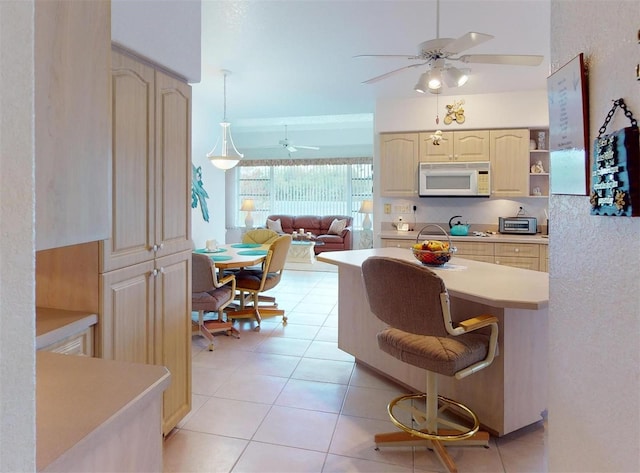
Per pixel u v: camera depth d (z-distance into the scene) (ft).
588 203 2.54
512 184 16.16
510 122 16.02
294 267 25.63
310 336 12.67
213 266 11.72
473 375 7.60
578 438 2.69
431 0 8.82
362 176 31.78
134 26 5.94
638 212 2.01
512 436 7.37
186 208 7.51
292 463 6.61
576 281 2.71
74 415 2.96
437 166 16.52
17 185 1.76
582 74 2.56
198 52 7.60
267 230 18.62
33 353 1.84
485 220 17.48
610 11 2.28
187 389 7.65
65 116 2.81
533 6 9.07
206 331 11.93
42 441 2.64
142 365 3.84
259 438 7.28
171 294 7.11
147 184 6.47
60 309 5.77
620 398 2.22
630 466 2.12
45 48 2.64
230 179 33.45
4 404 1.70
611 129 2.26
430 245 9.07
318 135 31.55
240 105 18.43
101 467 2.90
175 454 6.80
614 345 2.27
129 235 6.12
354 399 8.71
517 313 7.14
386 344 7.08
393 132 17.25
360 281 10.29
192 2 7.41
